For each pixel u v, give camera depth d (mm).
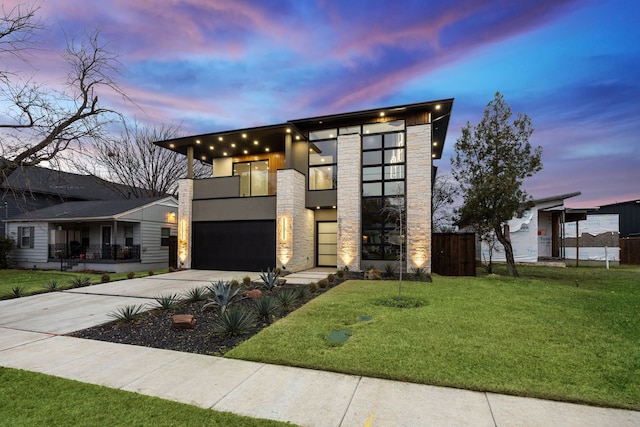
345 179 12297
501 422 2332
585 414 2426
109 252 16188
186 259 13734
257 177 14211
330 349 3877
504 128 10875
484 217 10922
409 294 7270
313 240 14195
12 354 3973
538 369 3221
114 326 5258
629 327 4664
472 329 4582
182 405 2635
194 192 14117
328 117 12562
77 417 2457
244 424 2348
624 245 16484
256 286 8953
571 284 8969
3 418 2449
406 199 11797
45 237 16703
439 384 2945
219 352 3961
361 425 2328
